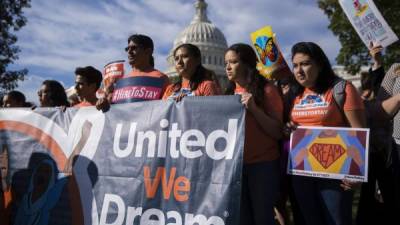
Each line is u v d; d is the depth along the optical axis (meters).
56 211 4.03
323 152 3.02
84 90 5.00
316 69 3.18
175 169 3.38
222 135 3.22
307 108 3.22
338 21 16.38
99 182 3.80
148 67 4.44
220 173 3.15
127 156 3.70
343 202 3.04
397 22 15.02
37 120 4.47
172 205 3.32
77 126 4.15
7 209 4.39
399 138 3.54
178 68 4.02
